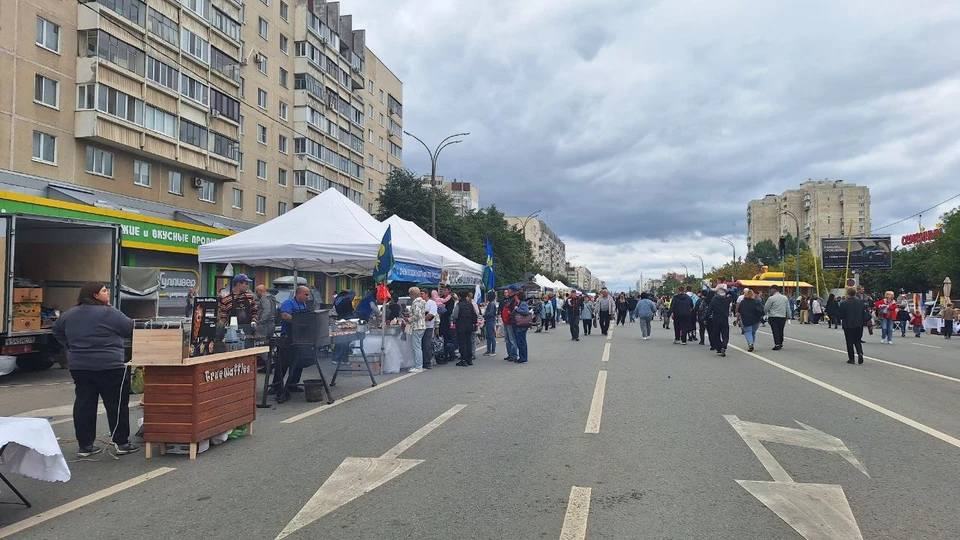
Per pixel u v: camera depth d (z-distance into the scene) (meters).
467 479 5.39
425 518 4.48
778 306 17.67
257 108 42.41
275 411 8.55
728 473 5.55
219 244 12.94
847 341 14.35
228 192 39.12
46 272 13.51
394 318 15.02
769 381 11.22
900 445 6.58
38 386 11.43
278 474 5.59
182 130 32.94
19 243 13.53
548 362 14.62
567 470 5.65
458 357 15.93
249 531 4.27
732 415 8.12
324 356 14.22
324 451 6.38
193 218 33.44
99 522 4.47
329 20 52.97
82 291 6.29
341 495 5.00
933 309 30.34
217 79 36.84
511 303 14.96
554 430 7.27
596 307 32.50
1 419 4.68
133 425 7.93
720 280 16.06
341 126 53.50
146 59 30.38
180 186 34.31
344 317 15.20
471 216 56.88
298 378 9.98
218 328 6.68
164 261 19.31
